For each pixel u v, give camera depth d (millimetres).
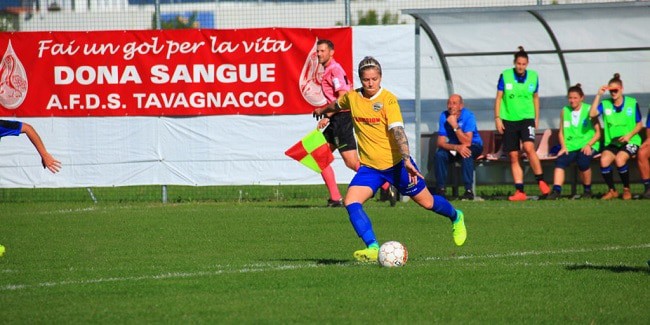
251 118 51031
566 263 26656
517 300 20922
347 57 50344
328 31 50344
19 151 51875
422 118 56188
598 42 55250
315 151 44969
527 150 50312
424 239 33281
